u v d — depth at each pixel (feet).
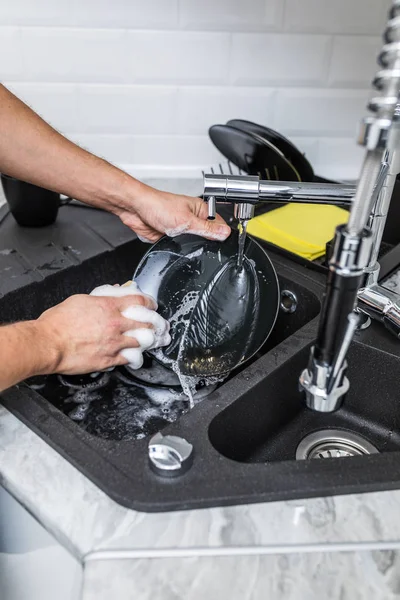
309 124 3.72
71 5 3.19
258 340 2.51
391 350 2.33
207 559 1.50
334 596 1.42
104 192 2.54
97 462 1.74
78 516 1.61
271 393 2.26
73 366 2.08
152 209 2.53
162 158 3.78
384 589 1.44
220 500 1.63
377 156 1.20
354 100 3.63
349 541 1.55
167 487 1.66
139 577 1.45
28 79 3.42
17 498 1.73
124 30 3.30
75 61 3.38
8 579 2.19
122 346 2.20
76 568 1.64
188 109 3.60
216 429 1.99
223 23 3.32
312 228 3.20
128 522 1.59
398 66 1.17
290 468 1.73
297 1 3.27
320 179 3.53
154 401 2.56
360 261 1.31
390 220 3.21
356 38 3.41
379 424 2.48
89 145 3.69
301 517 1.62
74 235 3.11
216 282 2.63
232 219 3.26
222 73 3.50
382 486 1.69
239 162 3.34
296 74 3.53
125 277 3.12
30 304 2.76
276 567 1.49
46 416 1.92
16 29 3.25
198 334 2.59
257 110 3.65
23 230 3.13
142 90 3.51
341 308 1.39
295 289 2.78
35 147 2.41
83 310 2.14
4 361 1.80
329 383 1.50
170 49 3.38
